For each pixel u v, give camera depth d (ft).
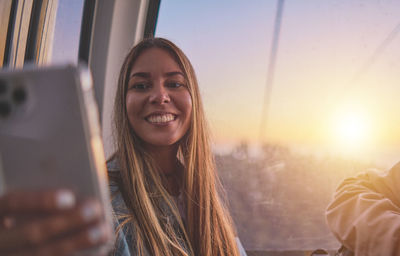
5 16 3.10
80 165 0.89
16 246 0.71
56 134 0.89
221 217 3.18
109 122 4.73
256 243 5.34
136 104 2.69
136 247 2.45
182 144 3.16
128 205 2.62
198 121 3.05
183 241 2.77
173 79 2.80
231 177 5.49
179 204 3.04
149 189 2.81
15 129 0.90
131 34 4.75
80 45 4.64
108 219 0.91
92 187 0.88
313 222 5.39
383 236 2.49
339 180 5.46
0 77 0.88
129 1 4.62
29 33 3.58
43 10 3.61
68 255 0.74
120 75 2.93
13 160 0.90
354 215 2.88
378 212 2.68
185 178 3.07
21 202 0.72
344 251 3.07
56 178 0.88
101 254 0.79
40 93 0.89
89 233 0.75
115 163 2.88
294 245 5.31
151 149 2.94
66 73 0.88
